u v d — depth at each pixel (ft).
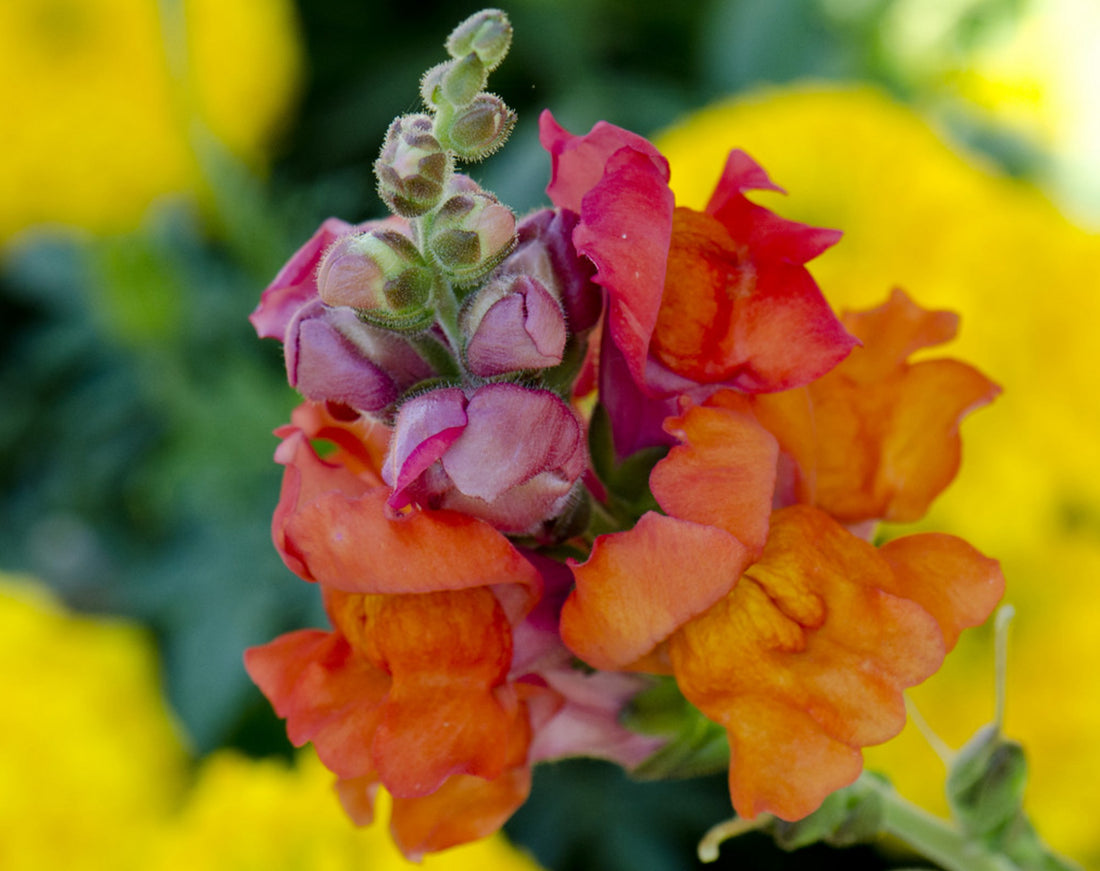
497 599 0.89
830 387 0.93
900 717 0.87
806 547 0.89
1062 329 1.21
